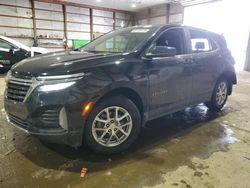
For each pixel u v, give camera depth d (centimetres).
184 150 231
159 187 170
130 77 211
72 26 1448
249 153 225
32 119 185
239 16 1069
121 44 262
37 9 1296
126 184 174
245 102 433
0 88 534
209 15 1219
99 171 191
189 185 172
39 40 1326
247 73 925
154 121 317
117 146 217
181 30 284
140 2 1390
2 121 304
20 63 223
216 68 324
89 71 189
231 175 186
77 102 182
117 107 211
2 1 1173
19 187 168
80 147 231
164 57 247
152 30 260
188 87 281
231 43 1120
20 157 211
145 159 212
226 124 309
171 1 1334
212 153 224
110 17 1611
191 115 346
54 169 192
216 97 350
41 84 181
